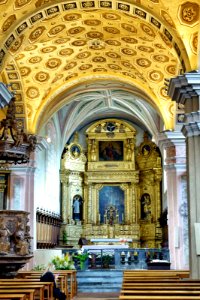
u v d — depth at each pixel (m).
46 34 14.95
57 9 13.31
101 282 17.98
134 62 17.34
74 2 13.10
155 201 27.58
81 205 28.16
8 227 13.30
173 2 11.69
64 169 27.59
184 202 18.25
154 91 18.16
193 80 11.93
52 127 25.19
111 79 19.17
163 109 18.48
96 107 26.62
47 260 19.81
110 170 28.28
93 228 27.69
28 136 14.09
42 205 22.58
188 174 12.00
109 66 18.34
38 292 11.12
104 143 28.77
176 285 8.88
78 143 28.47
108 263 20.62
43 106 18.48
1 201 18.67
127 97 24.44
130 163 28.36
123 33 15.34
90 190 28.25
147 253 21.16
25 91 18.11
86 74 18.91
